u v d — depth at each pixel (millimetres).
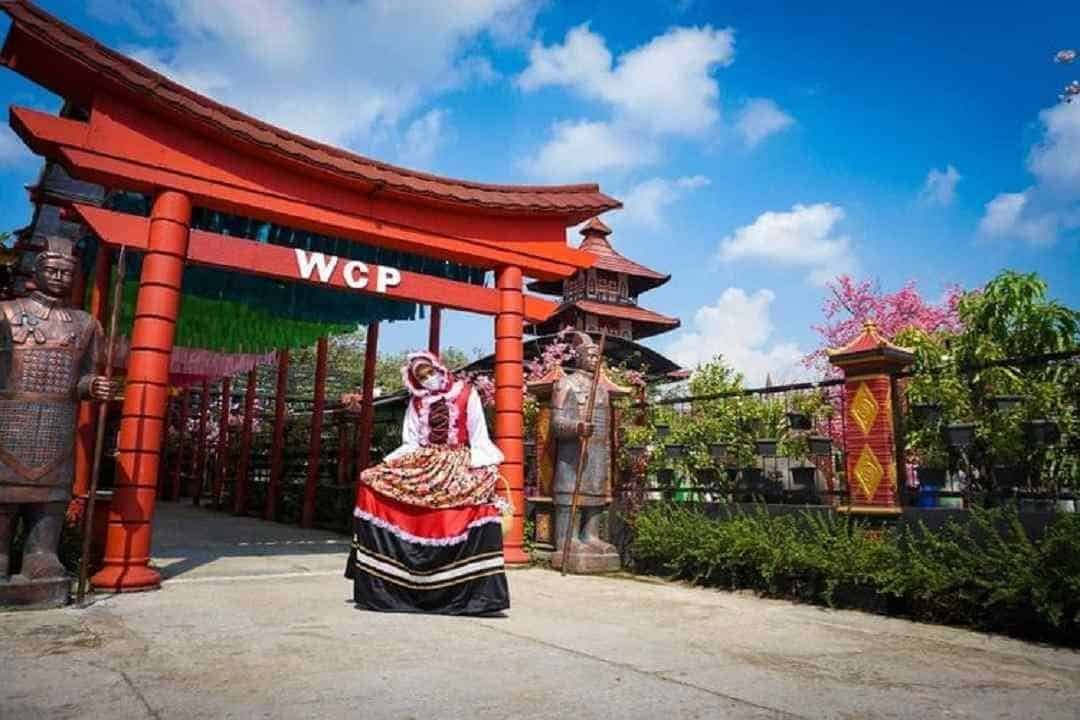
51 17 6328
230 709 3070
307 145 8047
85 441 7293
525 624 5180
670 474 10008
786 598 6758
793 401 9727
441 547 5531
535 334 28828
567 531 8531
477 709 3111
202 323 13031
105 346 6027
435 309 12656
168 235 7086
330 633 4695
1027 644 4906
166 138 7176
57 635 4570
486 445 5840
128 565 6523
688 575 7824
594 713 3088
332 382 31578
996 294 8844
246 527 14680
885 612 5980
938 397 8016
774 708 3221
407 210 8883
